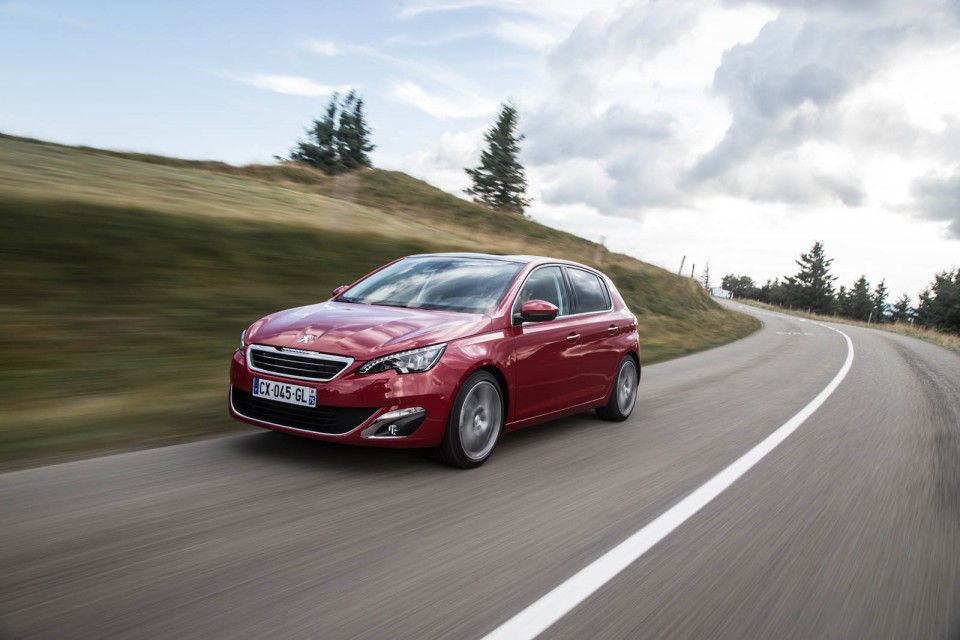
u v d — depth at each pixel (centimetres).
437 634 233
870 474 510
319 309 491
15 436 452
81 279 877
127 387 609
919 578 316
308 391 412
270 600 249
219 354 774
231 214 1378
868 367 1415
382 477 414
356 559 293
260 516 337
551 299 557
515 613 253
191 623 228
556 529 348
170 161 2806
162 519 324
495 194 5638
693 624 254
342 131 5953
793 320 4591
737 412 750
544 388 523
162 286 940
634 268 3030
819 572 314
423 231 2198
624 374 653
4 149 1734
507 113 5581
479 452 457
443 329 446
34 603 235
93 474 386
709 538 350
